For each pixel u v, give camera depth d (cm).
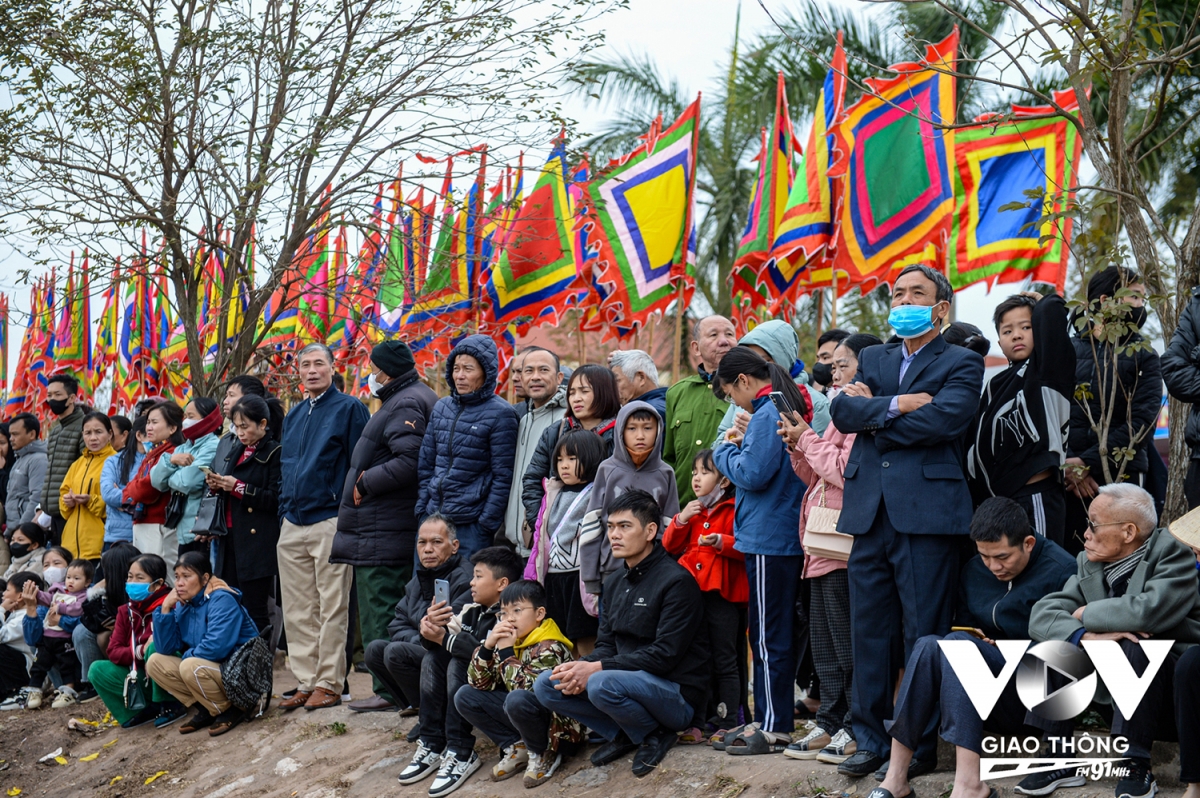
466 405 618
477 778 535
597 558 525
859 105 759
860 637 427
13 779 684
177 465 720
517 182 859
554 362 609
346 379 1098
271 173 828
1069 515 491
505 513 606
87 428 832
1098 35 433
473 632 539
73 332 1408
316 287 888
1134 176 460
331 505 666
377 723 622
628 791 470
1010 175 752
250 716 678
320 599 666
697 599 491
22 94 811
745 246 831
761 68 1359
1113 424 491
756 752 464
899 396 418
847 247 759
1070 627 383
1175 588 369
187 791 613
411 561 643
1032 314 457
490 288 932
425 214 852
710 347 567
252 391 737
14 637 812
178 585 675
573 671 484
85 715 758
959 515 418
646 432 519
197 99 835
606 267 833
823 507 452
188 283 866
